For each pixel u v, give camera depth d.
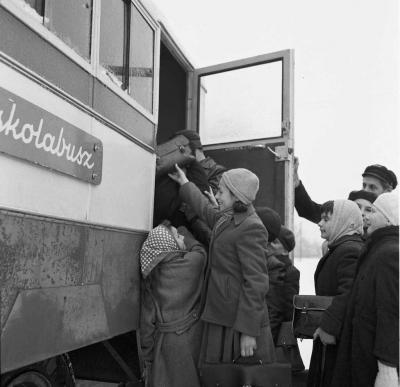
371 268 2.17
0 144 1.55
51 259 1.80
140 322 2.58
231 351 2.41
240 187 2.47
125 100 2.48
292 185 3.81
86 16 2.16
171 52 3.68
